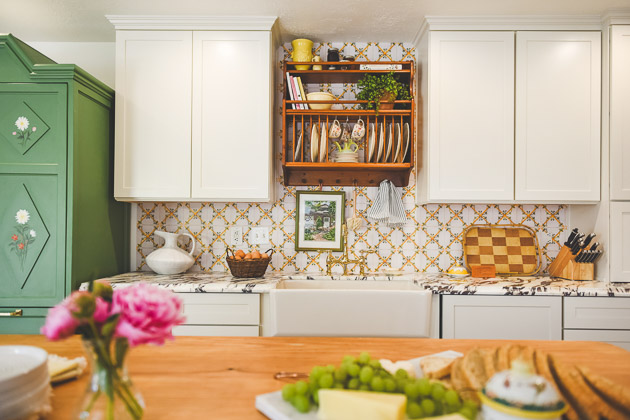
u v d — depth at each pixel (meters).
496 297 2.06
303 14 2.32
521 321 2.06
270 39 2.37
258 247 2.67
